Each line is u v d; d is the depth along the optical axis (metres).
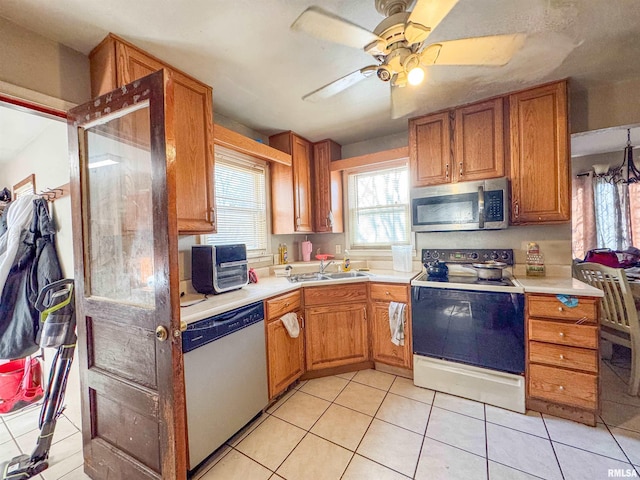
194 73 1.78
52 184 2.19
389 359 2.36
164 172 1.06
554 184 1.99
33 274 1.90
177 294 1.10
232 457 1.52
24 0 1.18
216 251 1.91
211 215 1.89
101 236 1.37
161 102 1.06
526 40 1.54
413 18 1.05
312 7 0.99
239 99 2.15
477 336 1.97
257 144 2.44
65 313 1.65
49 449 1.56
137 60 1.52
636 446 1.50
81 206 1.35
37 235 1.97
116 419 1.29
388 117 2.52
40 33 1.39
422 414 1.83
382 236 3.10
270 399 1.93
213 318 1.53
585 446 1.52
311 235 3.48
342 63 1.72
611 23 1.42
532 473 1.36
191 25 1.37
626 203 4.11
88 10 1.25
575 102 2.12
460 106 2.29
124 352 1.24
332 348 2.37
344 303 2.40
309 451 1.55
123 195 1.31
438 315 2.10
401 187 2.99
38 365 2.35
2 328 1.85
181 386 1.10
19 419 1.98
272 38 1.48
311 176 3.14
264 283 2.38
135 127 1.23
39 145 2.41
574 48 1.62
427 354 2.14
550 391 1.77
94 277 1.38
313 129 2.79
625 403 1.88
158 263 1.10
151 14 1.29
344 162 3.01
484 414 1.82
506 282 2.04
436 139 2.38
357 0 1.26
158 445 1.14
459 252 2.54
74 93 1.51
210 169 1.90
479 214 2.13
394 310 2.28
